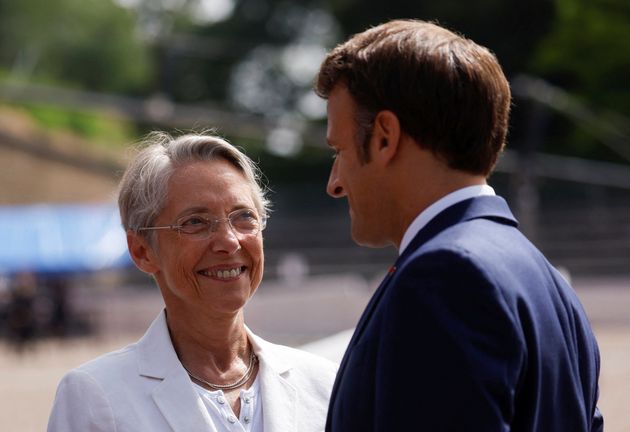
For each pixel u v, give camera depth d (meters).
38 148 44.94
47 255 37.69
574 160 48.88
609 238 41.56
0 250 37.53
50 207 39.47
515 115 44.34
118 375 3.79
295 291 33.78
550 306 2.86
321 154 57.44
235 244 3.85
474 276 2.66
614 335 28.86
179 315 3.96
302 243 45.19
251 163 4.07
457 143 2.86
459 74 2.84
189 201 3.86
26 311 31.14
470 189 2.91
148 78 74.94
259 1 67.88
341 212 46.19
